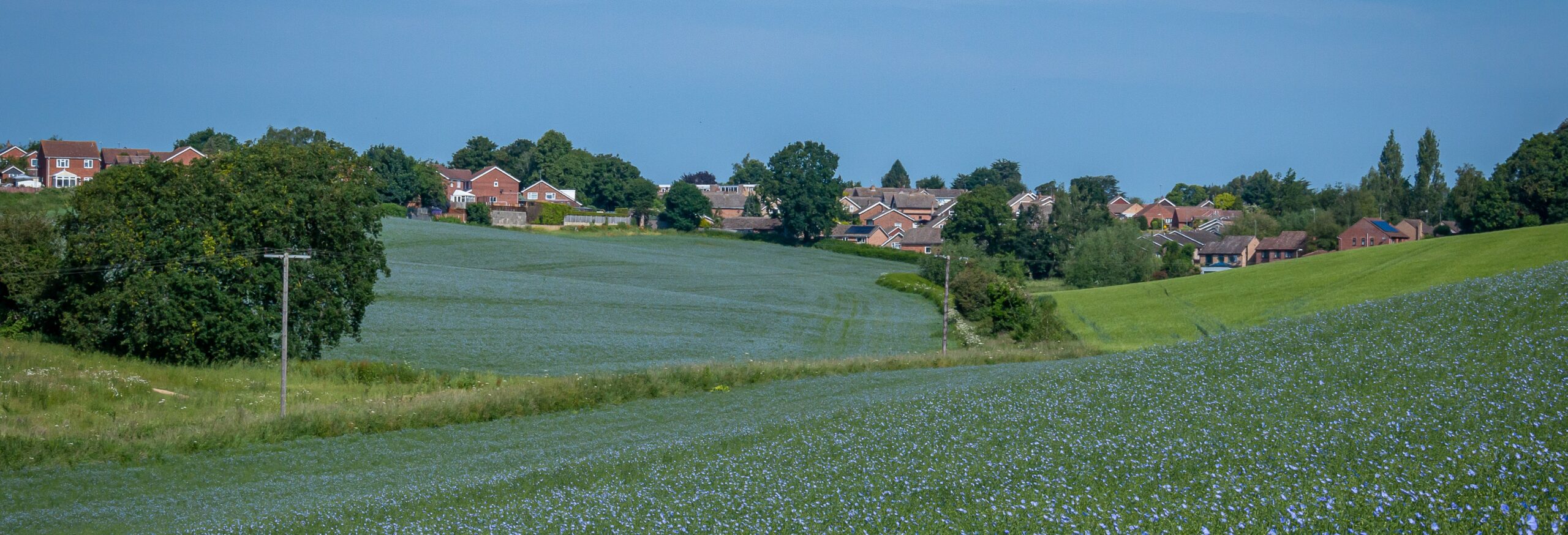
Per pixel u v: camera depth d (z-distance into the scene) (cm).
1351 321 3262
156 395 4006
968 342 6481
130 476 2950
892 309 8056
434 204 16725
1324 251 13438
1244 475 1491
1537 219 11375
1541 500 1200
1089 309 7469
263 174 5347
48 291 5100
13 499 2673
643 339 6188
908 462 1944
